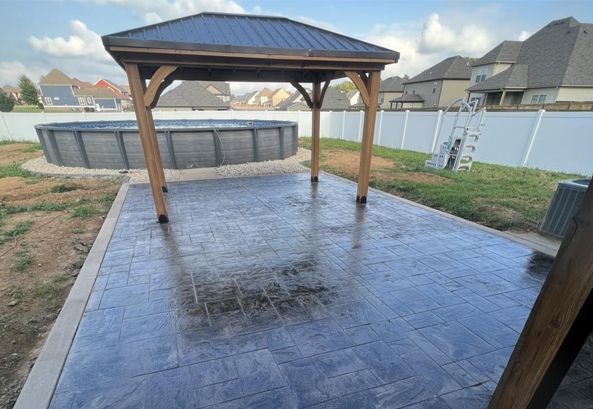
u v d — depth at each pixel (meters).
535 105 12.98
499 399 1.38
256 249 3.51
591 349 1.48
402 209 4.93
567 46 19.22
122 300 2.56
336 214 4.69
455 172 7.84
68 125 11.75
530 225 4.39
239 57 3.74
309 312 2.42
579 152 7.32
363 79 4.57
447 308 2.49
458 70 29.59
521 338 1.23
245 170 7.99
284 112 16.91
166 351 2.03
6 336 2.27
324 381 1.81
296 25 4.95
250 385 1.78
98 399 1.69
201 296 2.63
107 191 6.19
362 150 4.95
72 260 3.44
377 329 2.24
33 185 6.63
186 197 5.52
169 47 3.42
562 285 1.06
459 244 3.67
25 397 1.69
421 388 1.77
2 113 13.17
